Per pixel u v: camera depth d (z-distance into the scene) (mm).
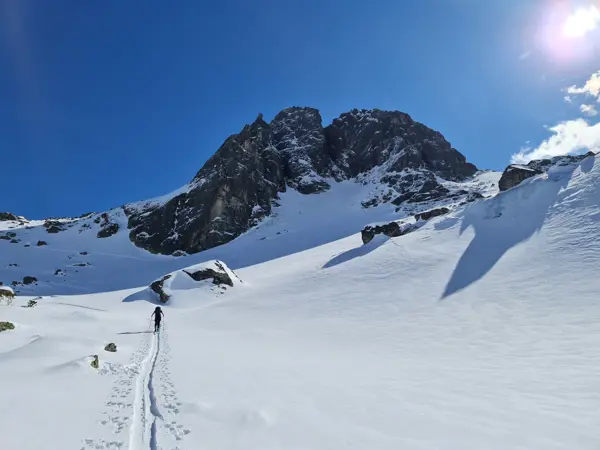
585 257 25016
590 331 15570
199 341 21266
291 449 6117
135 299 46125
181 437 6520
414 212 89562
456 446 6285
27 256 74062
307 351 17703
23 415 7309
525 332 17062
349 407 8352
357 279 35656
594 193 33500
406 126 138000
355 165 133000
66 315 26391
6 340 15836
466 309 22703
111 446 6152
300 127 142250
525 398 9016
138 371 12430
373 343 18984
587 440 6504
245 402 8586
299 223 97688
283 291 38781
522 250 29891
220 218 91500
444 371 12227
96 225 94688
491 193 83688
